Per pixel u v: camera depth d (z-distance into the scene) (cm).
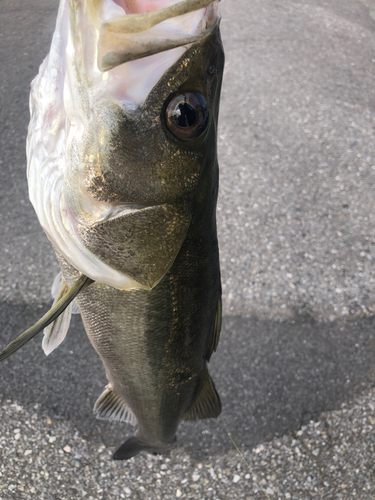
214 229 25
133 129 19
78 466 46
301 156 74
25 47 83
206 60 19
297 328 56
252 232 64
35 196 22
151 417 33
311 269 61
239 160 72
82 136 20
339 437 50
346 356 54
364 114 83
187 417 35
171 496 46
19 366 50
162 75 19
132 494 45
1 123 70
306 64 92
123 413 36
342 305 58
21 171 65
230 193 67
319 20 104
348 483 47
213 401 35
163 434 36
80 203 21
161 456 47
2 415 47
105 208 20
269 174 71
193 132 20
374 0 113
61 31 20
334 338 56
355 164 74
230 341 54
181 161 20
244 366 53
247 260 61
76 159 20
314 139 77
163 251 22
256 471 47
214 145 22
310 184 70
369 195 70
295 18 103
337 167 73
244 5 105
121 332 26
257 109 81
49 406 48
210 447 48
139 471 46
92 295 25
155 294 25
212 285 27
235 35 96
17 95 75
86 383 50
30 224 60
